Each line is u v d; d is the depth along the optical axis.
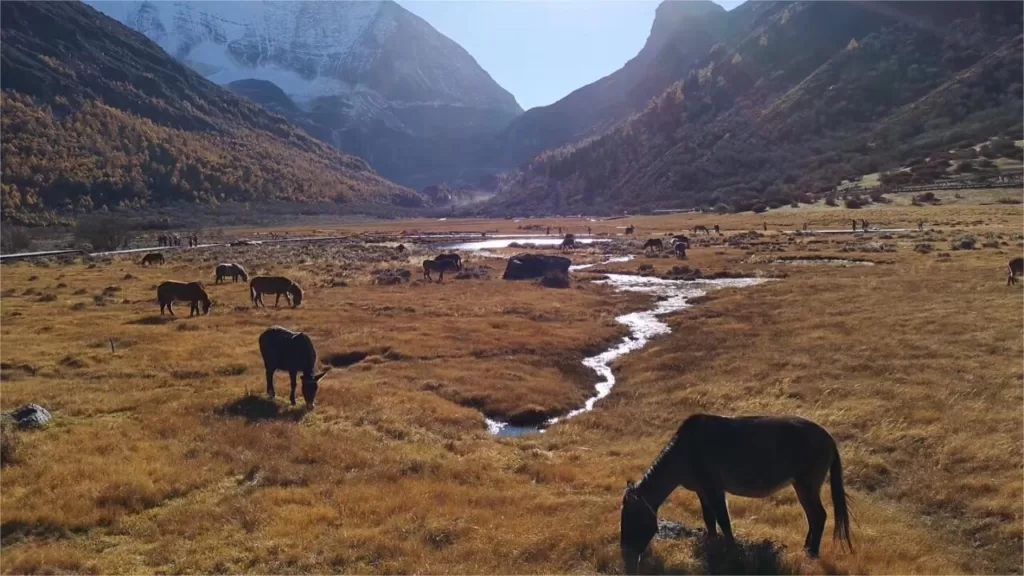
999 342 21.03
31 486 10.98
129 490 10.85
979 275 36.66
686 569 8.03
